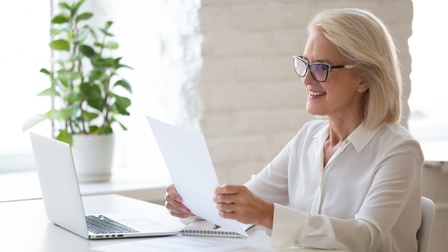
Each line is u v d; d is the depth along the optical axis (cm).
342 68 217
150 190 320
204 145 191
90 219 234
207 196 205
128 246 201
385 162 214
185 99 326
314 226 199
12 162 356
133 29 355
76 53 347
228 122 324
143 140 359
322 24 219
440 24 430
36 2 356
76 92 334
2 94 354
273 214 198
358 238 199
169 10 333
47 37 359
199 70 319
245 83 326
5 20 352
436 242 345
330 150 231
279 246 199
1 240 211
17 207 261
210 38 318
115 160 369
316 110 222
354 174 221
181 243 205
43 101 361
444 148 386
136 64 356
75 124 337
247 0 324
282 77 332
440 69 432
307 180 234
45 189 230
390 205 206
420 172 219
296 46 334
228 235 213
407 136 219
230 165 325
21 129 359
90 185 324
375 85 220
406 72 356
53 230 224
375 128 222
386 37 223
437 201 342
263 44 328
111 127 359
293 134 336
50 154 218
